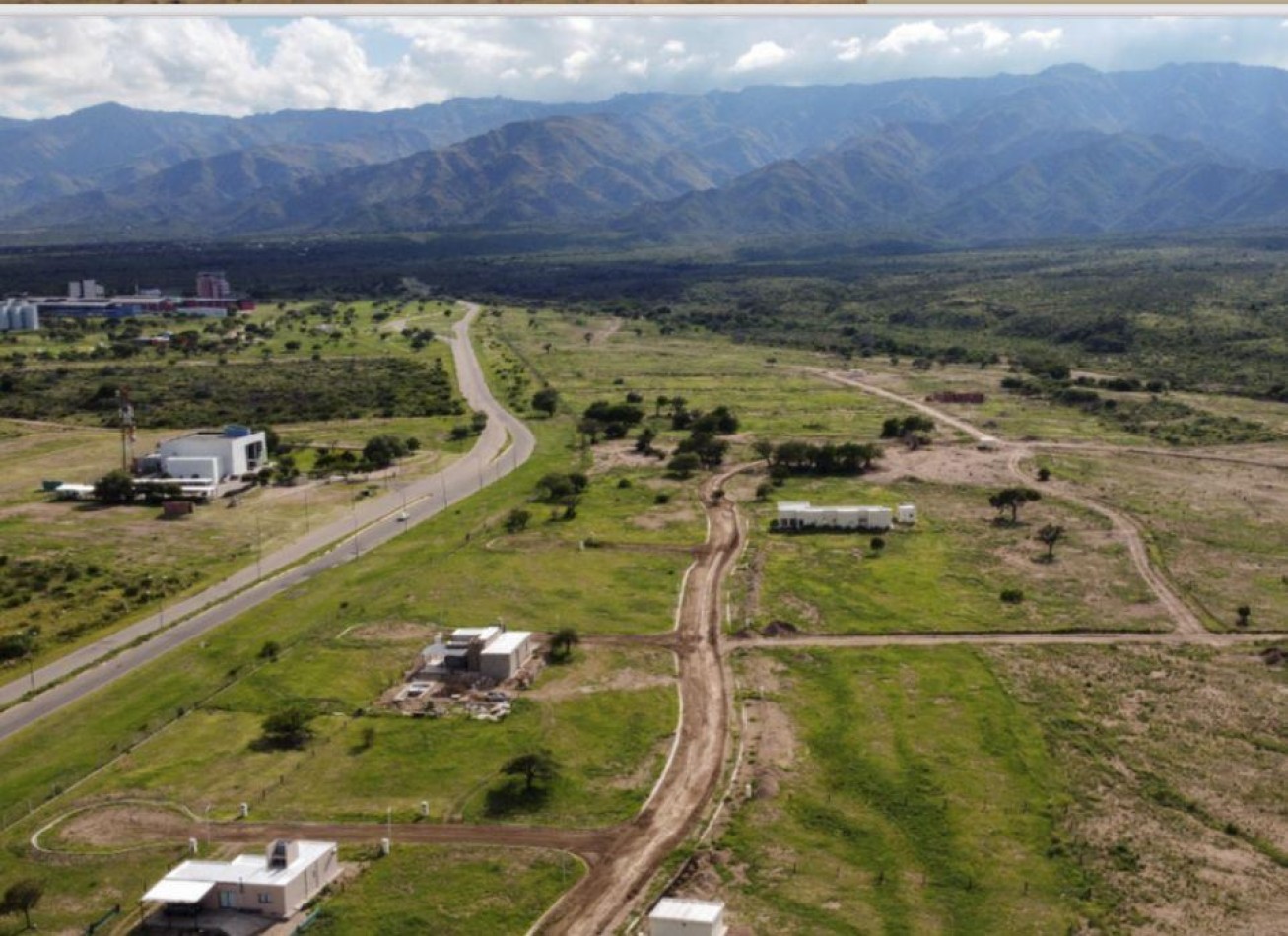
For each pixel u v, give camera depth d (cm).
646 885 6594
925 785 7675
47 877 6825
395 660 10125
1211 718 8669
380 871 6806
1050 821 7219
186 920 6375
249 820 7450
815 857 6844
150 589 12394
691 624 10988
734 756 8200
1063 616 10969
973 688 9262
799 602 11450
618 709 9031
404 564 13125
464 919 6303
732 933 6072
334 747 8475
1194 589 11712
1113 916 6206
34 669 10288
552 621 11075
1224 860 6762
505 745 8444
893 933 6081
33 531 14712
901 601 11450
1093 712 8788
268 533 14675
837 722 8681
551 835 7188
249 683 9631
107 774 8106
